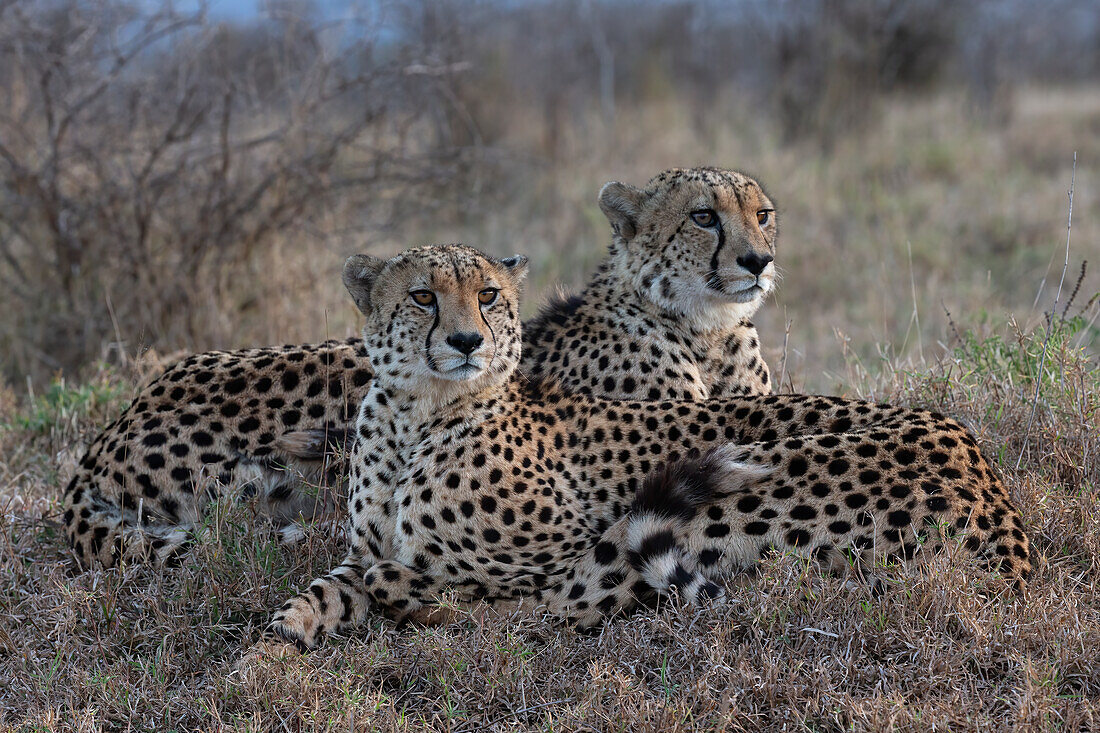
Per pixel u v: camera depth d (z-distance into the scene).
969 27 32.62
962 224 20.22
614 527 7.46
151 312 13.91
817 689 6.33
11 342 14.13
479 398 7.55
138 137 14.96
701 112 27.50
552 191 21.69
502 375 7.68
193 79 14.96
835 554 7.08
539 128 24.16
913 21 29.91
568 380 9.26
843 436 7.36
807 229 20.23
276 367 8.95
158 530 8.55
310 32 15.66
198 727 6.60
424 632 7.23
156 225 14.78
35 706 6.82
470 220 19.91
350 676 6.72
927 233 19.61
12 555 8.38
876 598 6.92
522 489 7.46
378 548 7.79
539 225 20.28
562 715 6.41
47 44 14.63
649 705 6.26
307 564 8.02
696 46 32.62
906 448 7.29
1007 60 34.09
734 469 7.22
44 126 15.37
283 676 6.68
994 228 20.09
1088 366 9.85
